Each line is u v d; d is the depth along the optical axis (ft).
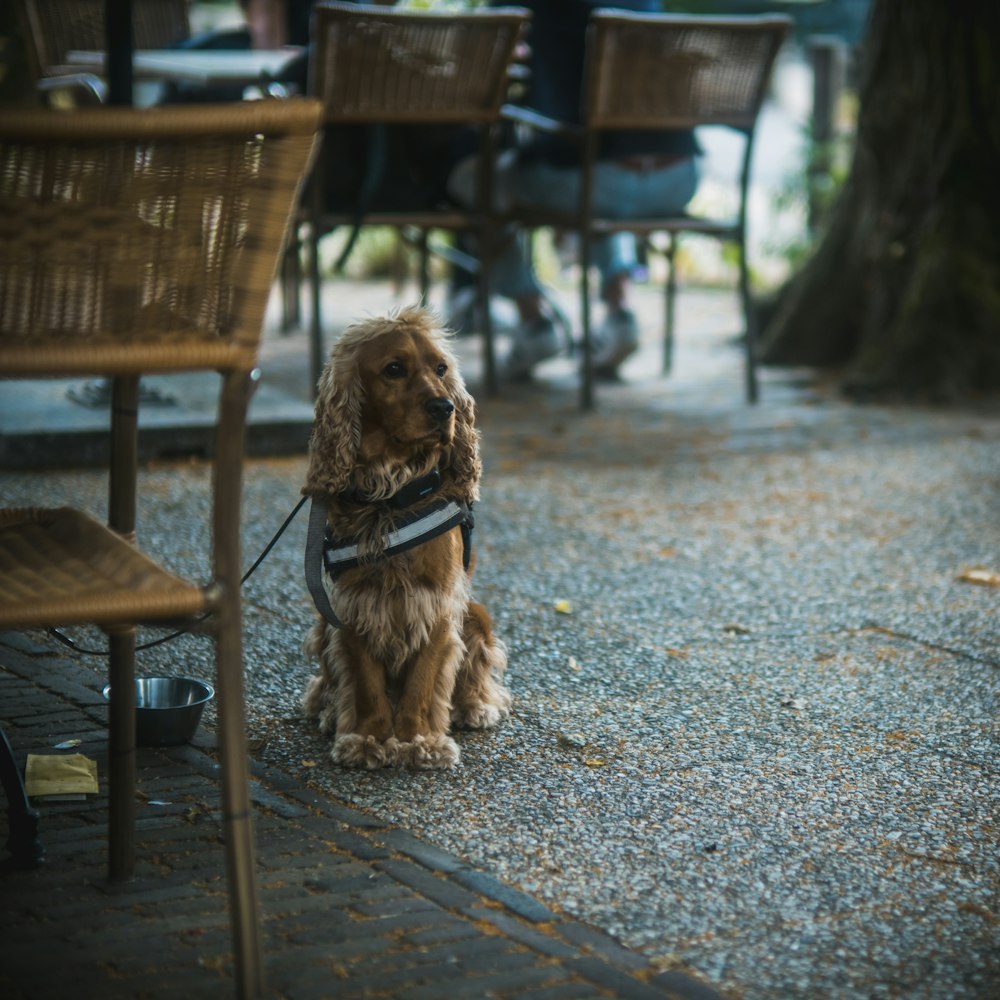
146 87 30.81
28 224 6.88
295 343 31.24
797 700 12.81
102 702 12.30
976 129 26.99
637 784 10.94
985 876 9.46
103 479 19.45
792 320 30.27
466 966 8.13
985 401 26.43
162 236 7.14
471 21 22.06
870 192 28.91
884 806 10.57
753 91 24.48
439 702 11.71
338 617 11.57
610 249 27.63
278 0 31.86
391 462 11.21
